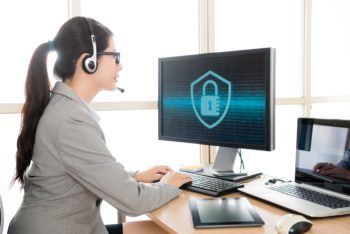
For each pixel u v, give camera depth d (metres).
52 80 1.25
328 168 1.30
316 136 1.36
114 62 1.29
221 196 1.36
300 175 1.42
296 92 2.70
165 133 1.83
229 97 1.56
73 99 1.17
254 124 1.48
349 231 1.01
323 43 2.80
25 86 1.18
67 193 1.12
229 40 2.38
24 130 1.17
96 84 1.26
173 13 2.20
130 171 1.55
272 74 1.41
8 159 1.83
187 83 1.71
